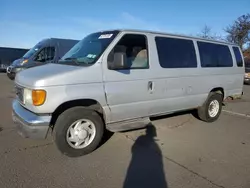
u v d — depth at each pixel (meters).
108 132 5.18
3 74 18.17
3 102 7.94
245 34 36.12
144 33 4.65
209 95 6.04
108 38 4.31
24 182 3.23
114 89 4.16
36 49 12.17
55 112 3.89
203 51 5.75
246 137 5.23
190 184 3.31
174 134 5.27
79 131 3.99
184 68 5.22
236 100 10.06
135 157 4.07
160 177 3.47
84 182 3.29
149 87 4.62
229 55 6.51
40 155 4.03
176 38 5.21
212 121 6.24
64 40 11.52
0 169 3.54
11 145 4.39
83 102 4.07
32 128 3.63
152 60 4.66
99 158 4.01
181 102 5.28
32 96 3.60
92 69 3.93
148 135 5.13
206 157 4.16
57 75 3.66
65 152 3.90
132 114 4.53
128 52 4.37
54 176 3.41
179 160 4.01
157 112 4.94
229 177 3.51
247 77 16.77
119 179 3.39
